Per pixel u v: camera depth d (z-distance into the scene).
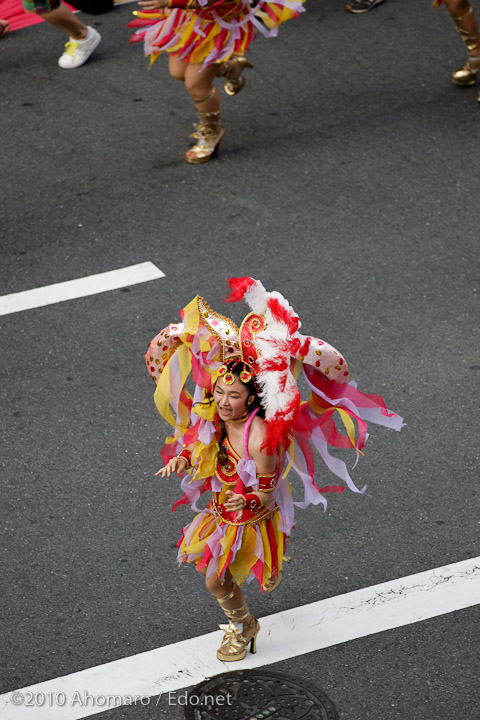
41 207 16.98
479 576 10.16
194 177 17.67
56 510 11.09
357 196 16.98
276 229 16.16
